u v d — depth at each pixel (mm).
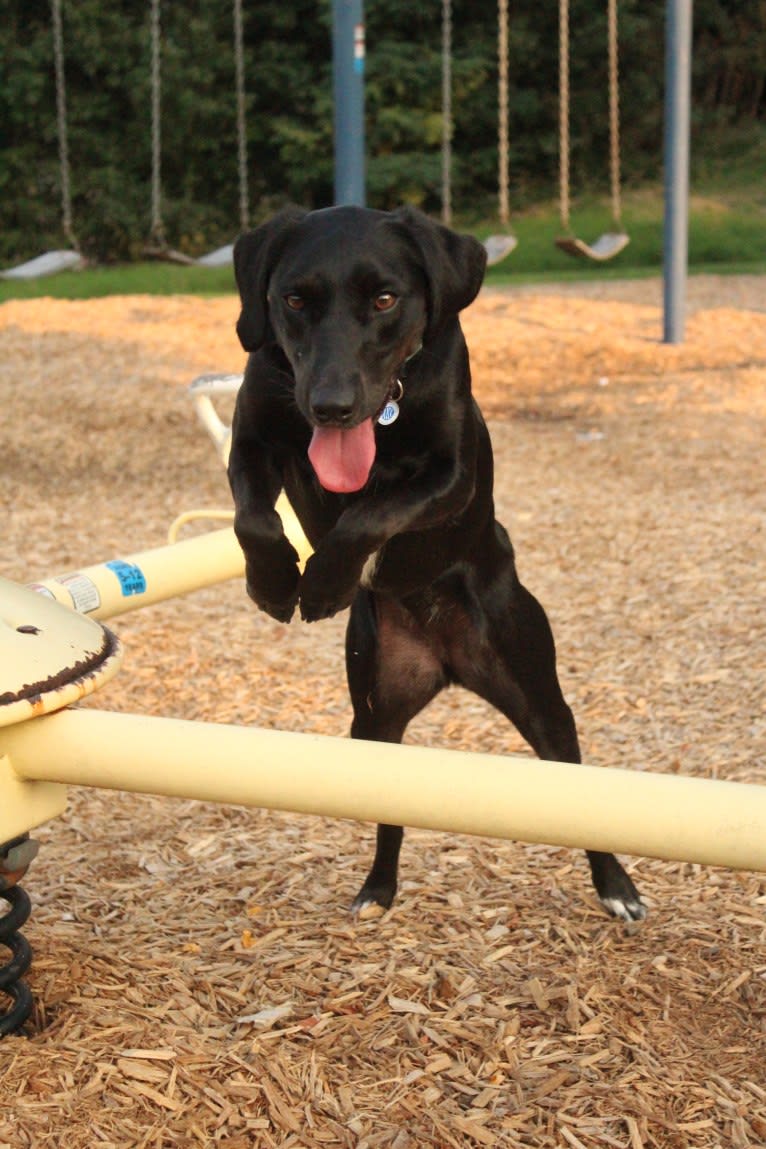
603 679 6070
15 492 9883
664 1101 3025
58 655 2920
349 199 12477
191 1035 3191
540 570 7828
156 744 2748
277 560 3314
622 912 3920
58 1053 3076
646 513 8961
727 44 37188
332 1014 3336
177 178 32938
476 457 3484
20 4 30984
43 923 3793
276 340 3375
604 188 34375
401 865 4293
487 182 34938
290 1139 2861
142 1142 2818
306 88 31422
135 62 30922
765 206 32875
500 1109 2992
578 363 15172
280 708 5820
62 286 26703
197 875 4195
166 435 11617
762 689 5785
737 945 3744
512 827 2557
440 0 32219
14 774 2873
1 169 31562
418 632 3885
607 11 33188
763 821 2418
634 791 2492
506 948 3727
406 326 3275
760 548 7969
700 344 15805
